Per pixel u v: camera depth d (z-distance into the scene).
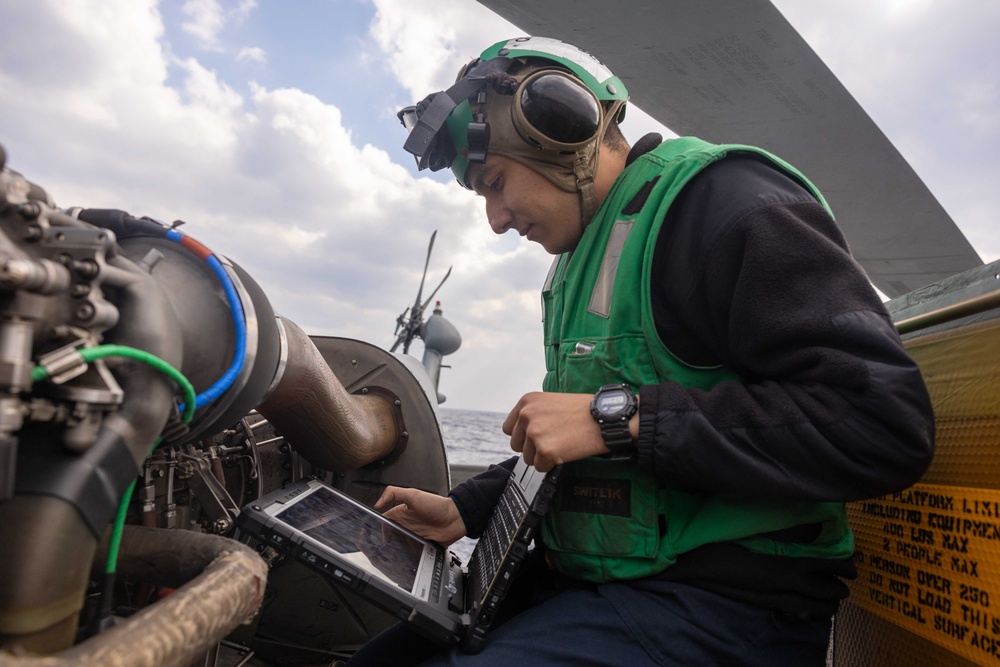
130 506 1.05
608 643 1.00
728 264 1.03
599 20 2.03
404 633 1.27
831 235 1.04
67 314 0.56
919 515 1.13
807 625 1.07
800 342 0.96
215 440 1.42
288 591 1.91
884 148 2.54
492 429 69.38
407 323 4.66
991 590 0.95
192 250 0.80
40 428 0.56
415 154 1.23
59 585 0.53
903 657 1.14
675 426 0.97
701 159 1.12
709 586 1.04
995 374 0.99
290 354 1.22
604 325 1.15
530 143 1.22
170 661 0.53
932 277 3.22
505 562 1.05
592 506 1.11
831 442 0.92
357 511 1.36
